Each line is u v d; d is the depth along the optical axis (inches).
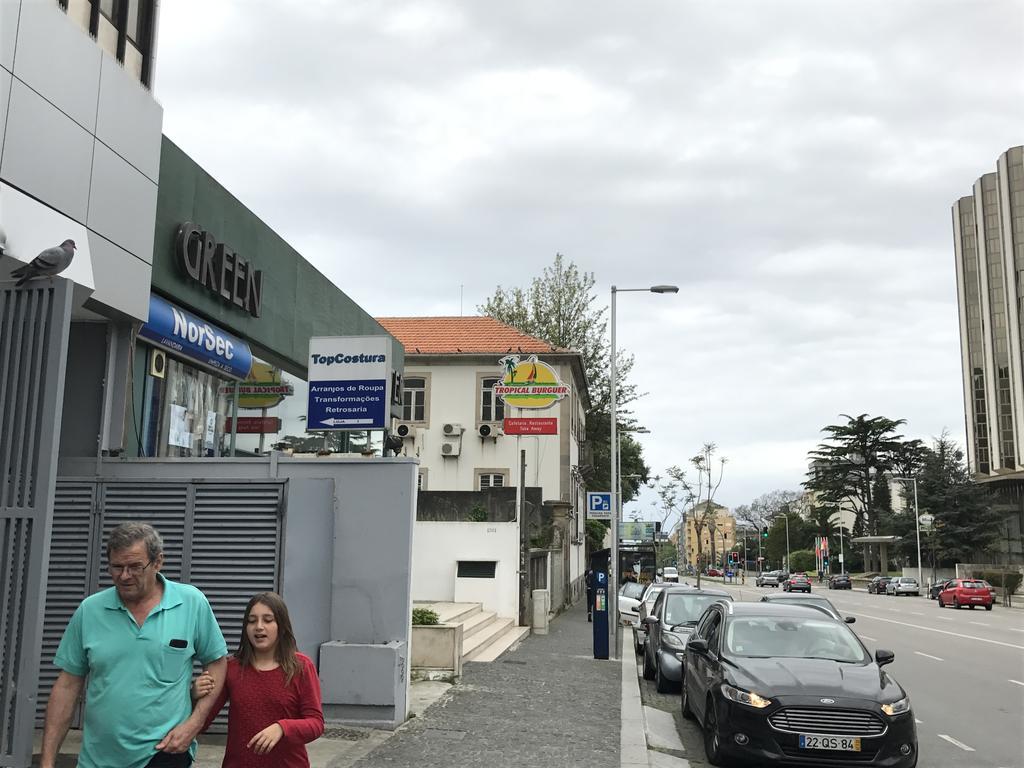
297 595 365.1
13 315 219.0
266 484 364.5
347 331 804.6
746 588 3193.9
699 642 415.5
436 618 562.9
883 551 3491.6
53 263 215.8
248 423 598.5
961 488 2874.0
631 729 401.4
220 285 530.3
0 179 317.1
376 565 383.9
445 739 361.1
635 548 1752.0
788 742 336.5
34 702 201.2
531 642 823.7
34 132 335.3
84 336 426.3
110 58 387.2
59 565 357.4
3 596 207.9
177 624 167.9
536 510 1242.0
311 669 180.1
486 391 1505.9
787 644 399.5
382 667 374.9
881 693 347.3
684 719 458.0
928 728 457.4
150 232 422.9
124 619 164.9
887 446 3718.0
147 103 419.2
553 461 1480.1
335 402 483.5
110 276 387.5
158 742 161.8
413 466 389.4
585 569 2001.7
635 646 780.0
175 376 501.0
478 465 1477.6
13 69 323.9
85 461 393.4
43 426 210.5
